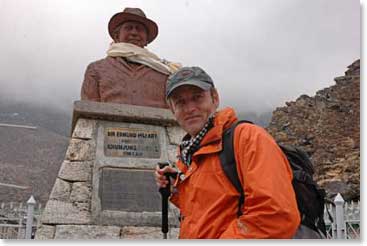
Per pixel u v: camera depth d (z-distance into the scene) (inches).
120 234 95.4
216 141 39.6
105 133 107.2
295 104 534.9
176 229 98.0
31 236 152.6
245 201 35.9
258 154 35.9
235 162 38.0
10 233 160.7
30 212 153.5
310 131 484.7
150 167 105.1
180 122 43.4
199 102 42.5
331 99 504.7
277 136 504.7
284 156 39.2
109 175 101.9
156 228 97.9
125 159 104.8
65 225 93.6
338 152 424.5
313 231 38.4
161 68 121.3
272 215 33.2
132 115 109.0
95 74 116.7
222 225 37.0
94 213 96.3
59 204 95.9
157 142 109.5
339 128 457.4
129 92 114.8
